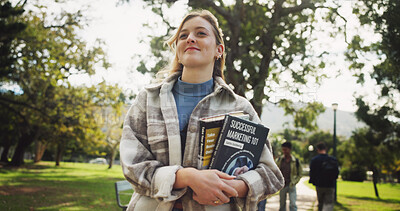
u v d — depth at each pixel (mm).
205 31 1203
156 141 1084
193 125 1096
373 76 8766
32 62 8719
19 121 20891
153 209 1045
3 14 6230
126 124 1151
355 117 11625
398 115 10516
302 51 8719
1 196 8586
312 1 8555
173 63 1371
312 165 6934
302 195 14203
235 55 9125
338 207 11047
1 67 7500
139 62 9836
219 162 1010
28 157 57969
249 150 1071
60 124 17734
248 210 1017
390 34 7844
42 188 11516
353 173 35500
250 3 9773
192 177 946
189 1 8977
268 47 8859
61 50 9477
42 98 15844
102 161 62656
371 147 15445
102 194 10586
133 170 997
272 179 1076
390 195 17578
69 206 7645
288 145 6719
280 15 9203
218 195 932
